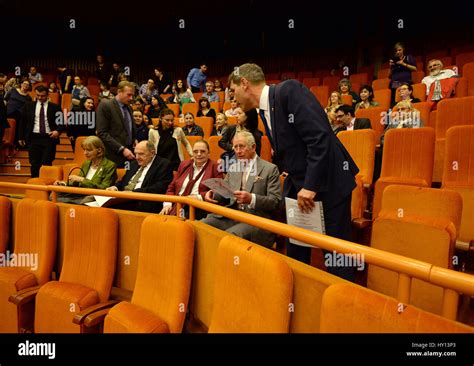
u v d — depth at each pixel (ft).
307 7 14.55
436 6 12.89
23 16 15.17
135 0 14.48
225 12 15.20
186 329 3.11
